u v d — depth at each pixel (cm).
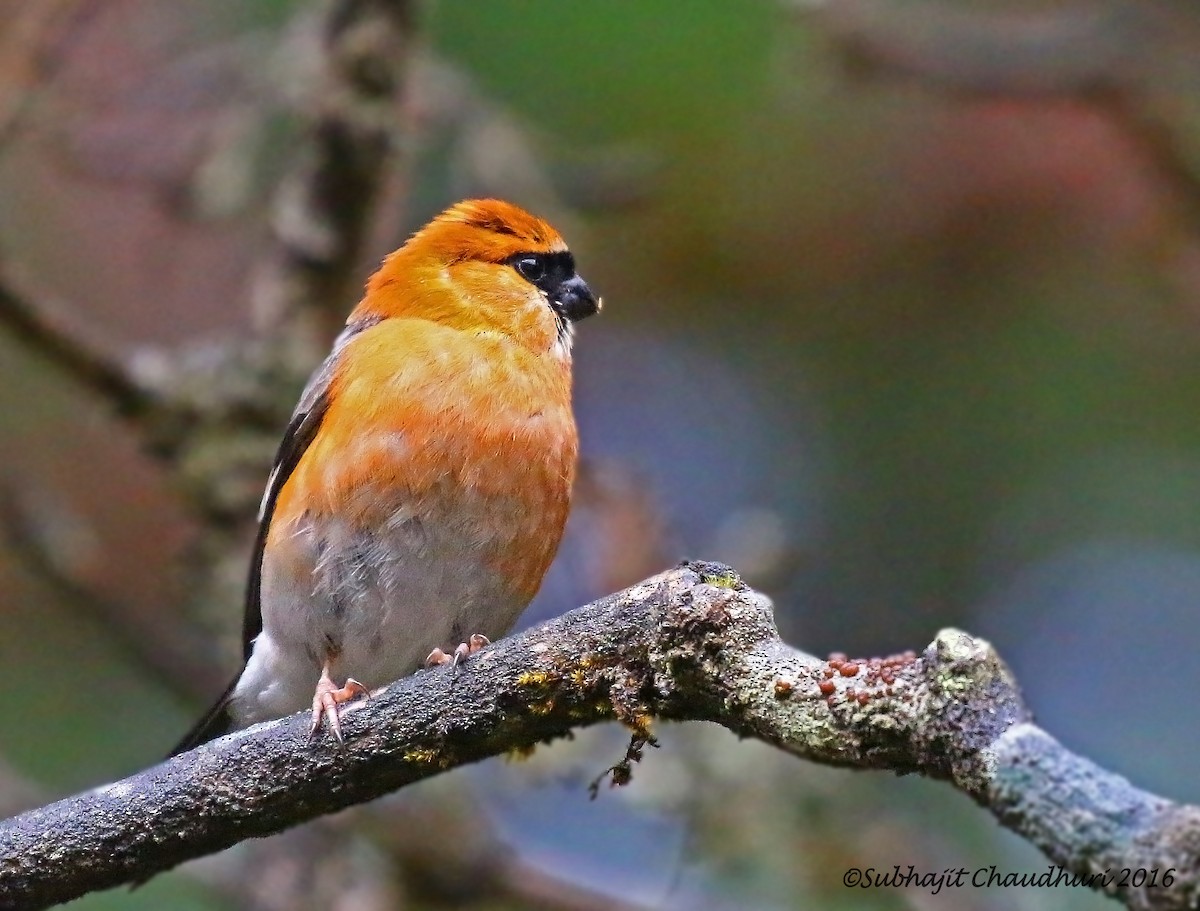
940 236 1392
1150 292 1379
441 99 1295
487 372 929
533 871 1255
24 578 1444
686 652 671
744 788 1241
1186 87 1259
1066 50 1248
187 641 1352
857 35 1264
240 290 1414
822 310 1461
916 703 612
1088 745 1388
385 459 899
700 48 1315
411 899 1250
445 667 729
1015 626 1421
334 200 1266
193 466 1257
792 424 1491
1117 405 1408
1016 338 1420
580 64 1337
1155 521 1416
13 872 723
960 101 1298
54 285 1392
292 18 1350
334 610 924
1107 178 1334
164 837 730
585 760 1242
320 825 1227
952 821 1295
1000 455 1433
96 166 1293
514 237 1047
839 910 1234
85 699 1437
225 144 1292
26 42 1188
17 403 1438
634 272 1459
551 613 1390
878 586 1439
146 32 1317
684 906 1234
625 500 1330
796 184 1392
